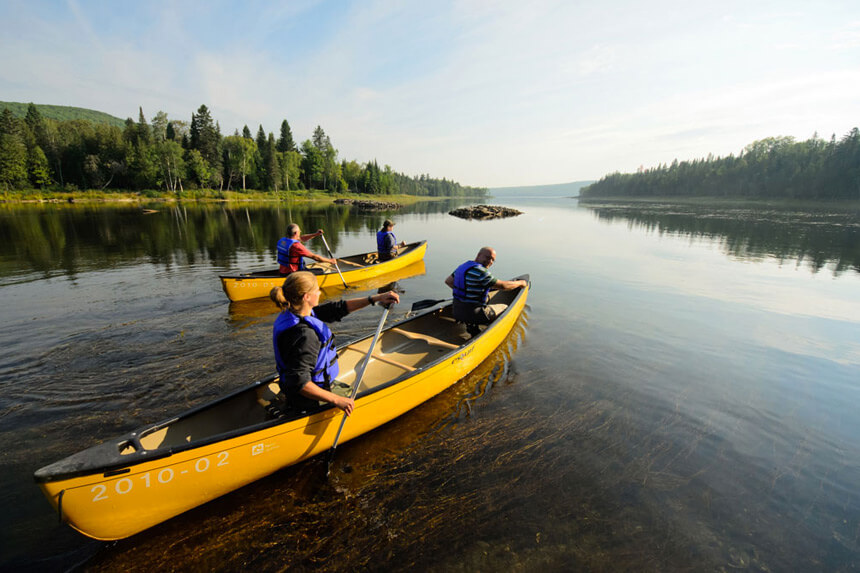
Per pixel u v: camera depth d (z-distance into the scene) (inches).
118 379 175.6
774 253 539.2
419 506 112.7
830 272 415.5
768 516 111.3
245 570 93.5
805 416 158.7
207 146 2425.0
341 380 168.1
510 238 711.1
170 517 105.0
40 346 208.4
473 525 106.3
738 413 160.2
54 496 85.4
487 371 192.4
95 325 240.4
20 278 358.6
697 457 134.6
